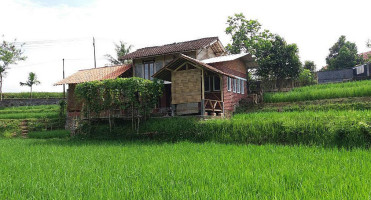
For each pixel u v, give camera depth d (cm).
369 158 822
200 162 838
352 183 539
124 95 1823
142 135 1739
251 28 3466
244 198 480
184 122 1630
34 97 4275
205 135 1512
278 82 2888
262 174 639
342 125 1168
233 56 2333
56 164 916
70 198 515
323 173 638
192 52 2406
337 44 4769
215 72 1839
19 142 1828
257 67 2825
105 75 2541
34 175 746
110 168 812
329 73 3681
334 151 977
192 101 1781
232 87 2355
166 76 1966
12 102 3869
